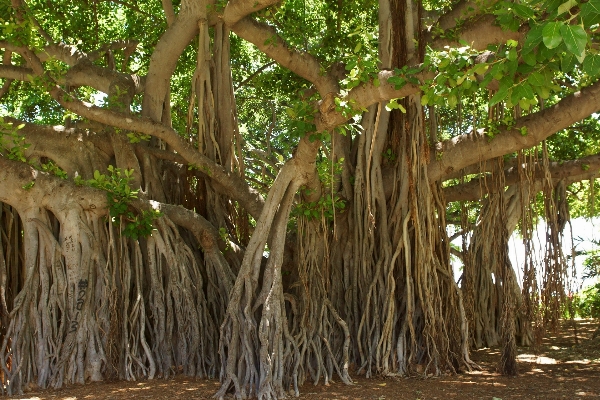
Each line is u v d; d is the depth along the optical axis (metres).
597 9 3.63
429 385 8.16
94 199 8.88
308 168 8.52
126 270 8.97
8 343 8.56
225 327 8.05
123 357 8.62
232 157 10.40
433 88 6.28
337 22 13.20
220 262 9.41
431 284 9.04
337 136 10.11
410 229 9.38
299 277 9.52
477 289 12.38
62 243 8.73
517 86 4.75
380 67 9.63
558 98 11.66
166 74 10.31
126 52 12.43
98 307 8.70
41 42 9.02
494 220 9.15
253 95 17.31
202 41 10.14
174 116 14.78
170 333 8.94
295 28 11.59
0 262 8.91
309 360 8.73
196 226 9.45
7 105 16.28
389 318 9.02
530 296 8.97
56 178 8.90
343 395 7.60
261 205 10.15
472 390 7.78
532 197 9.73
